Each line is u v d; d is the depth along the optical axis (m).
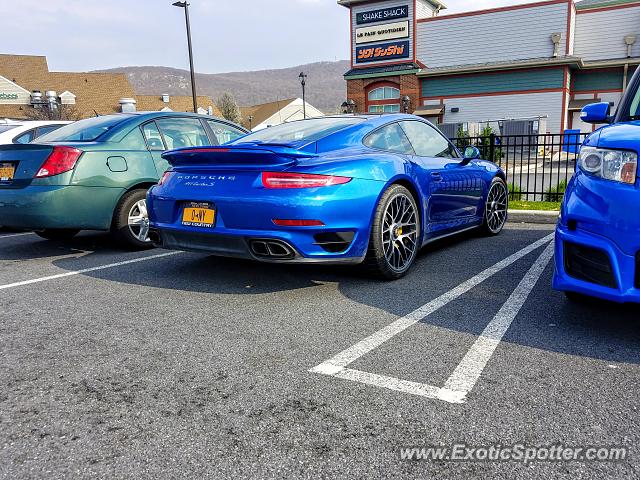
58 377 2.22
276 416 1.87
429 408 1.90
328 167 3.16
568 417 1.82
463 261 4.21
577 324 2.73
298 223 3.03
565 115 22.22
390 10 24.91
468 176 4.64
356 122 3.85
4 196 4.41
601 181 2.43
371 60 25.77
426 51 24.55
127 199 4.78
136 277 3.91
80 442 1.73
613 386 2.04
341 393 2.03
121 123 4.95
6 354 2.47
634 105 3.18
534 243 4.90
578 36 22.94
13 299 3.39
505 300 3.16
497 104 23.38
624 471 1.53
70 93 38.22
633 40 21.88
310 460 1.61
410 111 24.92
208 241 3.33
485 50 23.31
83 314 3.06
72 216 4.44
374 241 3.38
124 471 1.57
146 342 2.60
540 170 13.68
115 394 2.06
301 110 70.56
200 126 5.60
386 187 3.46
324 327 2.76
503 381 2.10
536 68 22.36
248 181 3.16
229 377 2.19
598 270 2.41
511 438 1.71
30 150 4.39
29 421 1.86
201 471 1.56
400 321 2.82
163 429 1.80
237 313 3.02
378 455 1.63
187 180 3.44
